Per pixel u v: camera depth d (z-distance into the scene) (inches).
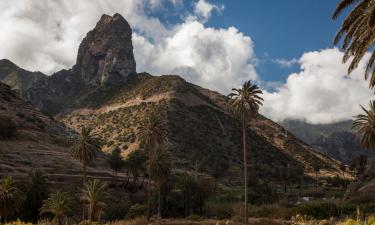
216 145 7691.9
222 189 5211.6
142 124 3272.6
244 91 2536.9
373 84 787.4
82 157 3267.7
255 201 4330.7
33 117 6245.1
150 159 3206.2
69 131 7145.7
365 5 739.4
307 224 778.8
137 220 2942.9
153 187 4461.1
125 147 7219.5
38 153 4534.9
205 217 3430.1
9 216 2503.7
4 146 4394.7
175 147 6786.4
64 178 3895.2
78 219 2854.3
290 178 5738.2
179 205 3991.1
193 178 4050.2
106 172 4697.3
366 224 382.3
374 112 3011.8
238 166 7032.5
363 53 759.1
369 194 3531.0
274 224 2610.7
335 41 798.5
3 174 3410.4
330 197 4702.3
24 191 2780.5
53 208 2452.0
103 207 2662.4
